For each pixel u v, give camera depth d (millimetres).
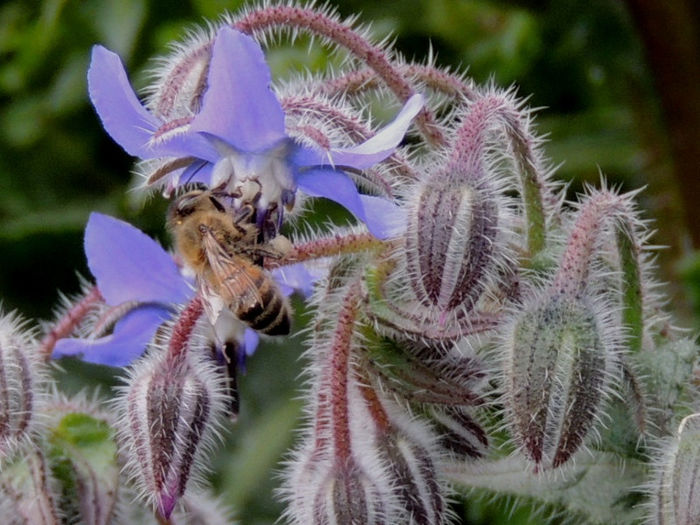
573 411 196
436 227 198
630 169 289
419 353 205
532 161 211
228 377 210
